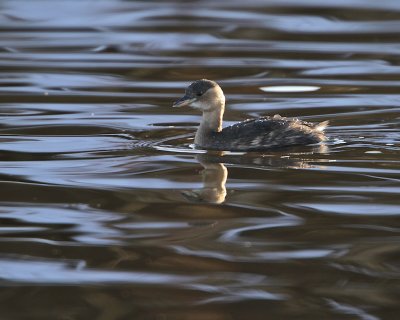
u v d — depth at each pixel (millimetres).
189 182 14008
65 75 22812
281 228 12008
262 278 10539
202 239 11625
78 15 31156
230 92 21031
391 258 11023
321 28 28891
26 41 27094
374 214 12477
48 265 10883
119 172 14586
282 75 22750
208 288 10242
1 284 10344
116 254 11203
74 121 18250
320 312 9695
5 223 12234
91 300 9945
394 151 15680
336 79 22219
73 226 12125
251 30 28562
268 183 13922
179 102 16859
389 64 23891
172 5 33094
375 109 19094
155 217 12469
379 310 9727
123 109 19422
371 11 31422
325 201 13023
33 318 9531
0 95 20578
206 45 26531
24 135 17062
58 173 14516
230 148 16125
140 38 27531
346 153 15578
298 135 16234
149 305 9852
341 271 10703
